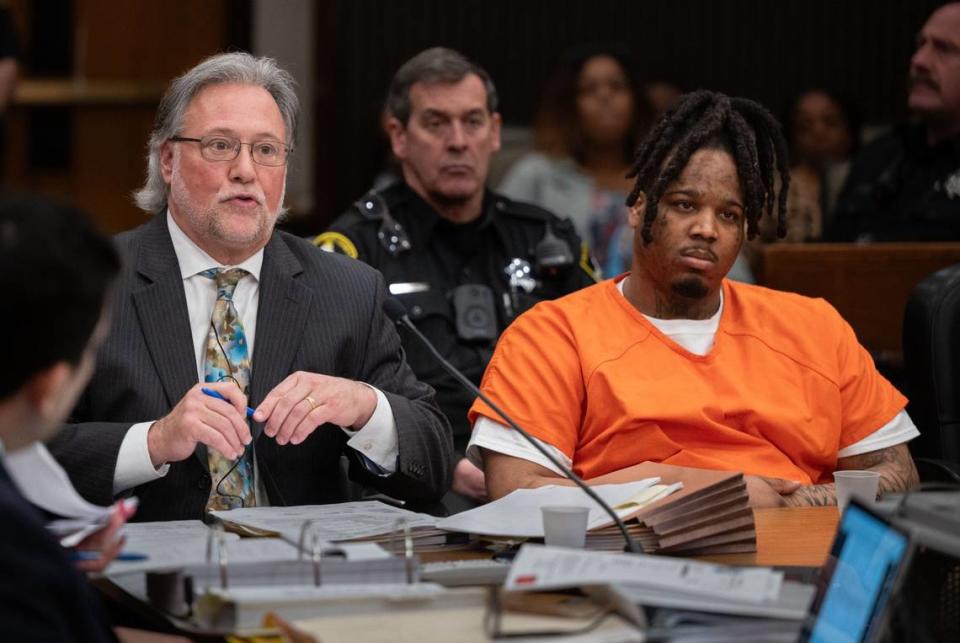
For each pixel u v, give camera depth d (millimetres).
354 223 9938
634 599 4086
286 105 7406
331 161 20312
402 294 9695
